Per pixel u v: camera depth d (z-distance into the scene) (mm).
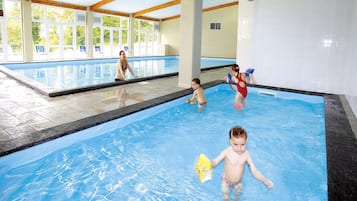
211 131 4668
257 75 8555
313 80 7609
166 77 9031
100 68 12672
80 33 16859
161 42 23500
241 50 8719
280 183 3012
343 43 7027
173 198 2705
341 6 6891
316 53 7438
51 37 15422
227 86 8164
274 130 4789
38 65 12766
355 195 2086
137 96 5914
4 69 9367
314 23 7336
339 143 3283
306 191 2861
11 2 13141
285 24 7789
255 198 2695
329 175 2422
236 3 19859
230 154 2531
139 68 13500
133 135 4402
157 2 16484
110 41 19031
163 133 4523
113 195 2723
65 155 3510
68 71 11422
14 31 13500
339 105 5605
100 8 17391
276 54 8094
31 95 5672
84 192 2756
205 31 21562
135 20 20656
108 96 5836
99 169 3238
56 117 4184
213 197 2734
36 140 3137
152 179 3055
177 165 3406
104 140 4086
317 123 5215
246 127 4914
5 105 4812
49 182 2910
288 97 7328
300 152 3867
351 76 6133
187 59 7059
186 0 6879
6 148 2881
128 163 3418
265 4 8039
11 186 2797
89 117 4156
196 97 6160
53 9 15289
